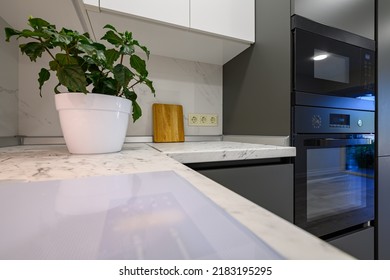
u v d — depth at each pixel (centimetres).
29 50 55
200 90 133
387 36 111
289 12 86
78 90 59
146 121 120
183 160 67
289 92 86
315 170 89
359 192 103
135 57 67
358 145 101
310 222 87
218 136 137
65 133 62
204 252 15
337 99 94
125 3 79
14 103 93
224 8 98
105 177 36
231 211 21
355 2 100
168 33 96
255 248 15
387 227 110
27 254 16
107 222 20
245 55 115
